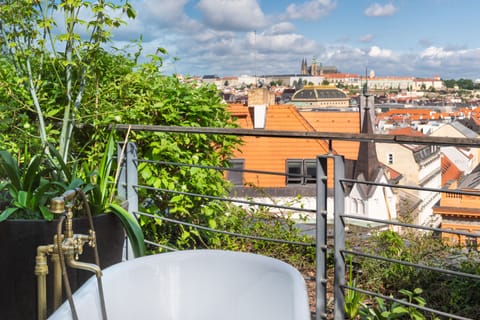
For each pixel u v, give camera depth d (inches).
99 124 139.1
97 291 79.9
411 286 126.3
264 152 915.4
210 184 148.5
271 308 86.9
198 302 93.2
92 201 112.7
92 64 140.9
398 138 87.4
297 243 108.7
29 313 102.0
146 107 146.6
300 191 880.9
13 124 144.3
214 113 157.0
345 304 112.2
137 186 132.5
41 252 76.7
